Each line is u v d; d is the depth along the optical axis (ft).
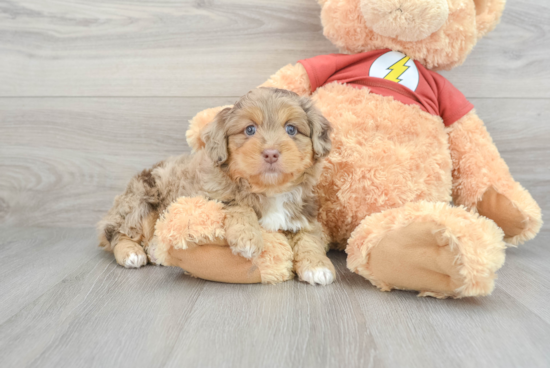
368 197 2.16
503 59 2.64
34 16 2.65
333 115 2.21
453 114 2.33
